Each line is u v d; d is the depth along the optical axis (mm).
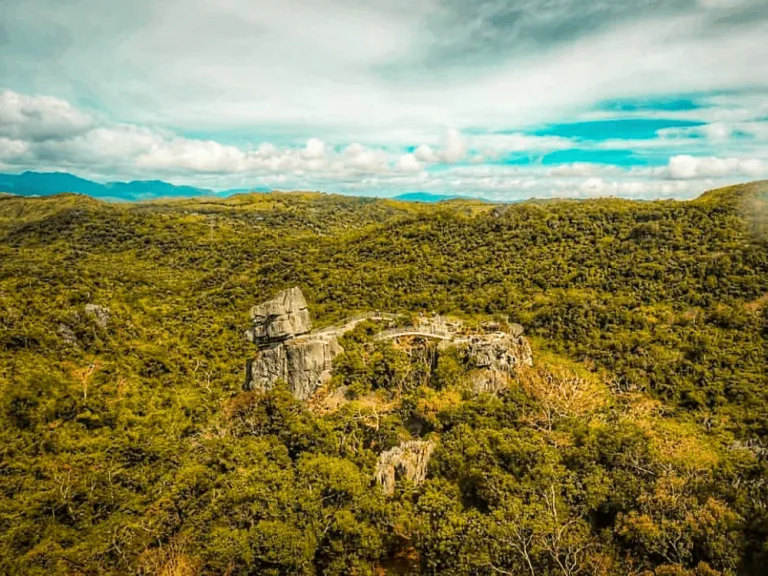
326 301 90500
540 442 40844
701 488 35188
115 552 35406
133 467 47344
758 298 75000
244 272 125750
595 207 114812
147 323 93812
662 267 85938
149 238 172000
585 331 74188
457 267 101312
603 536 32469
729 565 28297
